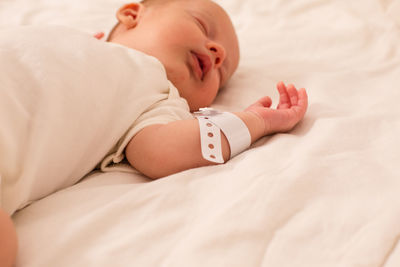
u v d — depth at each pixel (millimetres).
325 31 1569
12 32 865
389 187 702
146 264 580
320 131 889
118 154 844
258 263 574
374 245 585
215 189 712
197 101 1165
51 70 788
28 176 696
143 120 878
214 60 1176
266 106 1067
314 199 681
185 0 1268
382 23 1577
